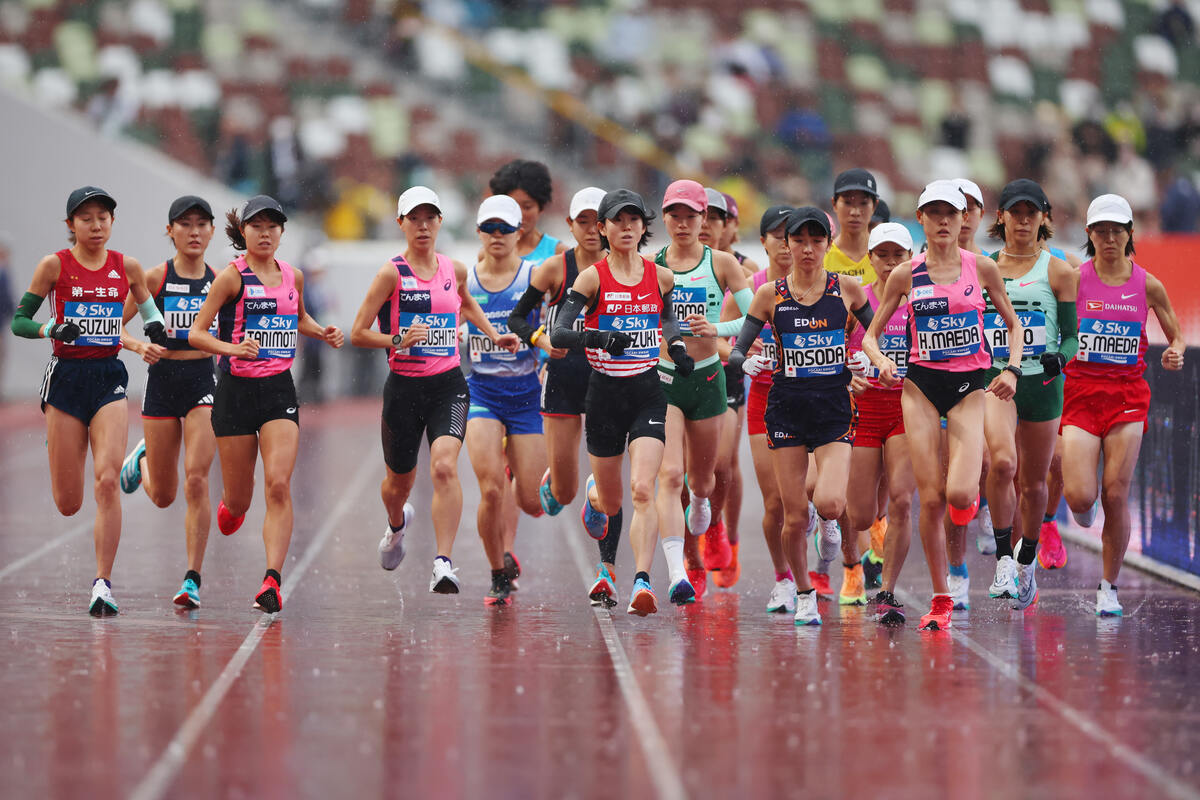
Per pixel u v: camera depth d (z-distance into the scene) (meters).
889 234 27.62
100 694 20.03
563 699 19.88
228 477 26.98
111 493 26.56
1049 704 19.61
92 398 26.83
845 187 28.73
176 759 16.80
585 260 27.66
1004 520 27.70
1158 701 19.81
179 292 27.92
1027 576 27.45
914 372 25.62
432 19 101.06
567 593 29.61
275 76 93.31
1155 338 52.56
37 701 19.59
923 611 27.73
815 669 21.88
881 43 110.50
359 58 94.25
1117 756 17.02
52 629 24.91
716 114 98.31
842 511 26.08
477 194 86.88
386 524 39.78
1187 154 97.25
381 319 28.06
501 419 28.91
